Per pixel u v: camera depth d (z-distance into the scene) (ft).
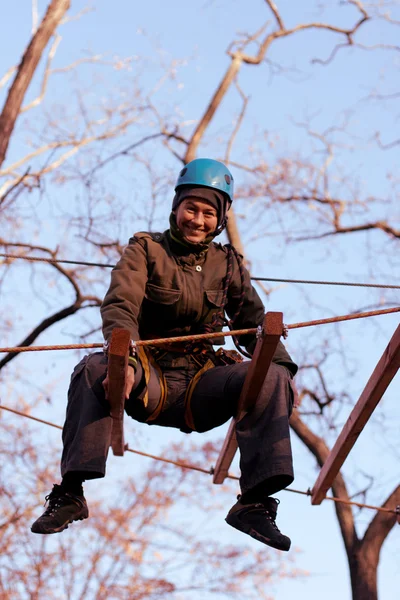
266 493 12.85
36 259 15.94
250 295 13.83
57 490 12.48
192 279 13.23
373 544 28.40
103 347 11.59
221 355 13.47
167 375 13.26
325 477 16.03
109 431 12.35
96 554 35.81
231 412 13.33
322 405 32.81
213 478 17.46
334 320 11.96
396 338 12.44
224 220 13.52
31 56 30.99
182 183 13.38
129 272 12.82
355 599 28.02
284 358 13.44
